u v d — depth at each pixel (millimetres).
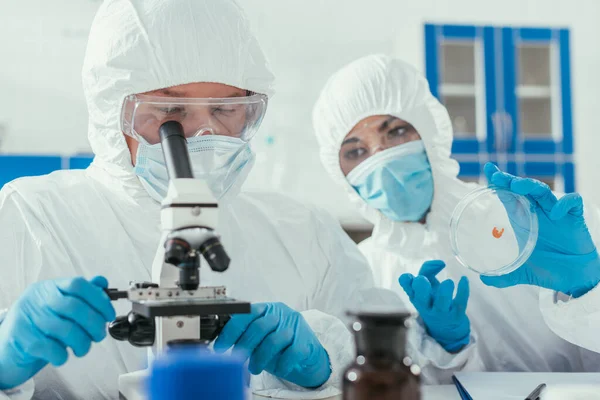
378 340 739
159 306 839
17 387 1125
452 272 1986
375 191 2059
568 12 4309
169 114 1313
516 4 4277
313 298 1729
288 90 4121
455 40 3900
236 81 1388
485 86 3896
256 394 1278
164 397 631
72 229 1529
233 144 1362
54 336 978
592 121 4309
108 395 1466
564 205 1315
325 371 1297
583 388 1077
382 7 4191
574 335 1439
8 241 1480
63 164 3080
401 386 715
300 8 4145
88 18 3867
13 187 1570
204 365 633
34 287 1031
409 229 2113
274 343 1198
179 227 896
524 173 3918
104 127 1401
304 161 4098
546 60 4023
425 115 2047
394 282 2098
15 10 3803
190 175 973
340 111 2088
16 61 3820
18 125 3834
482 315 1939
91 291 982
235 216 1702
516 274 1410
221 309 863
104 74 1344
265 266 1677
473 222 1314
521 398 1179
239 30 1391
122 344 1468
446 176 2059
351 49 4184
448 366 1518
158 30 1319
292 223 1755
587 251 1387
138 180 1439
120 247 1530
